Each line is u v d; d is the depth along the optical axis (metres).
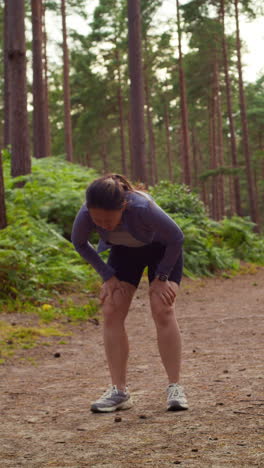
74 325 6.89
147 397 3.59
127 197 3.01
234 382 3.81
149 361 4.88
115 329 3.35
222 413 3.04
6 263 8.07
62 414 3.32
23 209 10.98
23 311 7.36
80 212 3.14
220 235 16.70
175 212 14.74
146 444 2.59
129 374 4.41
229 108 31.86
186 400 3.23
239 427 2.75
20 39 12.30
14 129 12.61
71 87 46.84
